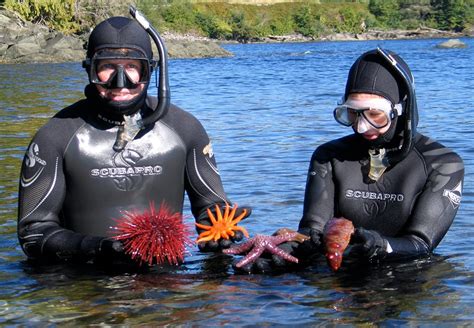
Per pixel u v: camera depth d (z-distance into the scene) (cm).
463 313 354
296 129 1058
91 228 452
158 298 381
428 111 1241
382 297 379
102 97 432
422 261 440
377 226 452
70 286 403
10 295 391
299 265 438
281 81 2228
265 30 8525
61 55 4069
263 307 366
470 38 8400
